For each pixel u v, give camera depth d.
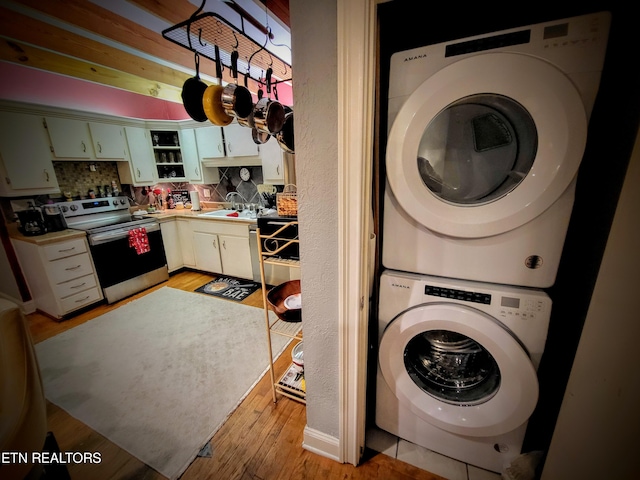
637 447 0.78
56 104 2.77
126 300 3.00
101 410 1.60
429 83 0.87
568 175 0.80
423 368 1.29
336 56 0.82
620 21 0.86
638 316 0.73
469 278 1.02
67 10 1.45
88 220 2.97
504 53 0.79
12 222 2.57
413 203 0.98
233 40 1.80
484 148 0.94
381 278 1.13
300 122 0.92
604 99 0.92
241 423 1.49
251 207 3.59
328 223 0.99
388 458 1.29
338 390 1.17
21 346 0.78
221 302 2.90
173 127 3.53
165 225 3.47
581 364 0.84
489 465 1.20
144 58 2.33
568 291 1.09
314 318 1.13
